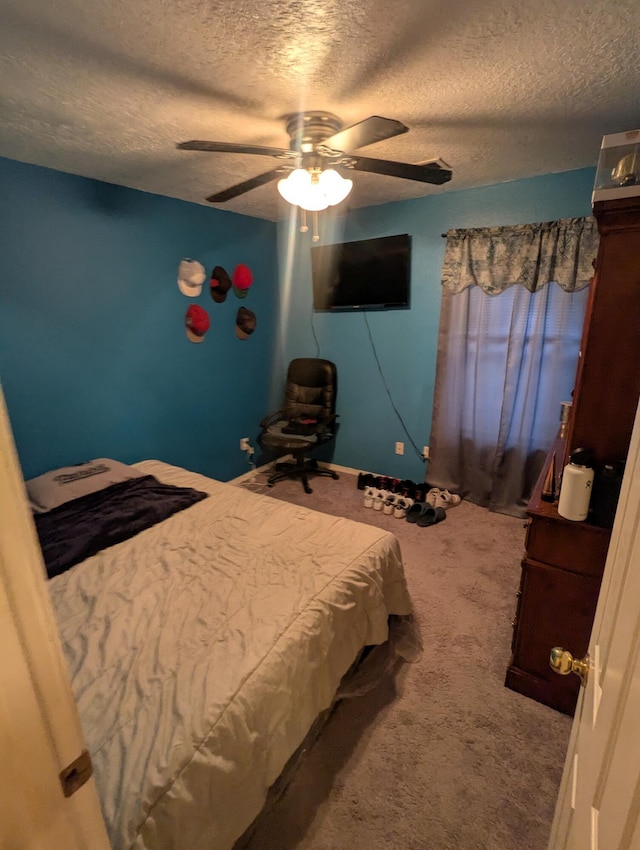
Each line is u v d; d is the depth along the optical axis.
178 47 1.34
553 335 2.85
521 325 2.90
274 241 3.98
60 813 0.48
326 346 4.02
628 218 1.29
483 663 1.90
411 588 2.41
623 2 1.15
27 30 1.25
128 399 3.01
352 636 1.62
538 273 2.80
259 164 2.39
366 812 1.35
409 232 3.32
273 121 1.89
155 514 2.16
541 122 1.91
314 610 1.48
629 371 1.39
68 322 2.62
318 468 4.16
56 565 1.75
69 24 1.22
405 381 3.64
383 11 1.18
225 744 1.09
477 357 3.14
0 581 0.40
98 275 2.72
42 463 2.60
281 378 4.34
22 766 0.44
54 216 2.47
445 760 1.50
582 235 2.62
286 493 3.69
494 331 3.05
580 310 2.73
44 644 0.45
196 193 2.97
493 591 2.38
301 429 3.75
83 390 2.75
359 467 4.09
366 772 1.46
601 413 1.46
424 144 2.19
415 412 3.64
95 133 1.98
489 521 3.15
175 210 3.10
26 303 2.42
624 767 0.52
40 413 2.56
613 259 1.35
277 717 1.24
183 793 0.98
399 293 3.44
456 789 1.41
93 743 1.04
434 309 3.36
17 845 0.44
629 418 1.42
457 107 1.77
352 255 3.56
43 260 2.46
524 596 1.66
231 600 1.53
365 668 1.83
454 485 3.48
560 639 1.62
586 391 1.46
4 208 2.28
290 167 1.86
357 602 1.66
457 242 3.05
